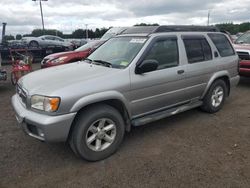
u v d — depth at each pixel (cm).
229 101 675
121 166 370
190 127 504
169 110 480
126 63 417
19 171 358
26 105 368
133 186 326
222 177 341
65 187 326
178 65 477
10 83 958
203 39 539
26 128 366
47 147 425
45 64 964
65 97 340
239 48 824
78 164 376
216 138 455
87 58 508
